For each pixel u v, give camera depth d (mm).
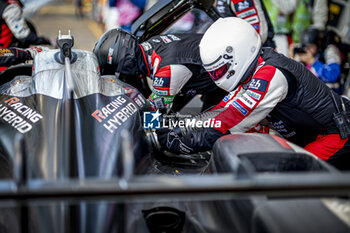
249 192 1025
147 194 998
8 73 2492
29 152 1556
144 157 1773
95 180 1012
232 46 1967
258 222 1211
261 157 1473
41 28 9008
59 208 1330
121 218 1121
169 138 1986
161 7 2648
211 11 2973
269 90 1950
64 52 2080
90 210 1352
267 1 4867
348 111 2197
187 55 2535
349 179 1044
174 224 1470
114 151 1615
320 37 3912
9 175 1524
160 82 2488
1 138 1681
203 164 2131
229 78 2041
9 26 3635
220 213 1409
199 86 2686
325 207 1251
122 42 2533
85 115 1778
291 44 4945
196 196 1015
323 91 2139
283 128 2236
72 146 1467
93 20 11516
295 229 1159
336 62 3832
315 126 2164
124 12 5719
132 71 2564
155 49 2529
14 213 1362
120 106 1939
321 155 2186
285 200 1272
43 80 1985
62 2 20844
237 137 1678
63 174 1441
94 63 2184
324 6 4762
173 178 1031
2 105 1891
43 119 1745
